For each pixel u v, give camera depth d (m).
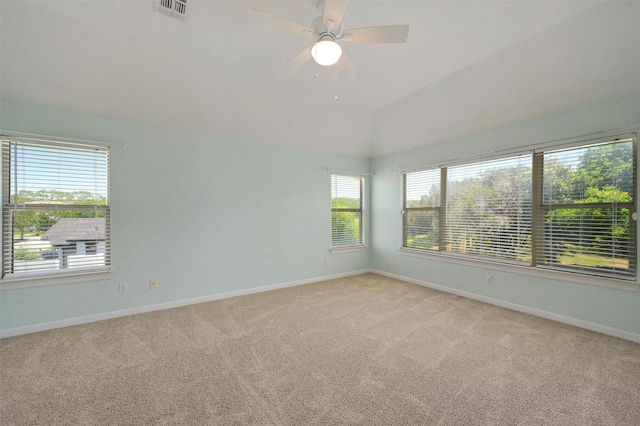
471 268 3.73
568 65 2.43
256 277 4.04
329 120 3.98
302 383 1.90
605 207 2.65
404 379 1.95
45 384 1.88
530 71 2.60
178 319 3.01
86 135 2.92
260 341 2.51
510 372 2.02
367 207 5.31
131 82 2.74
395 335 2.63
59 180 2.83
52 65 2.42
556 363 2.13
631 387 1.83
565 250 2.90
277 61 2.67
